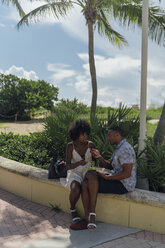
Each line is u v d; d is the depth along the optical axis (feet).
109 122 17.17
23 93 58.13
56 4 27.86
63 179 11.75
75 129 10.58
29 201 13.23
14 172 13.61
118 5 26.17
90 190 9.94
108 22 34.47
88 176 10.18
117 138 10.23
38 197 12.89
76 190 10.36
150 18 26.55
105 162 10.96
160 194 10.24
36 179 12.53
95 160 11.62
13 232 10.08
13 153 17.74
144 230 10.25
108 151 14.40
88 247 9.04
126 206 10.42
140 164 12.37
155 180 12.18
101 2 28.91
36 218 11.30
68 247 9.05
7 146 19.60
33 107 58.54
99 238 9.63
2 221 10.99
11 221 11.01
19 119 58.54
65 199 11.82
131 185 10.25
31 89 58.59
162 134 14.42
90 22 29.22
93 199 9.89
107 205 10.79
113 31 34.45
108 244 9.23
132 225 10.44
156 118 53.06
